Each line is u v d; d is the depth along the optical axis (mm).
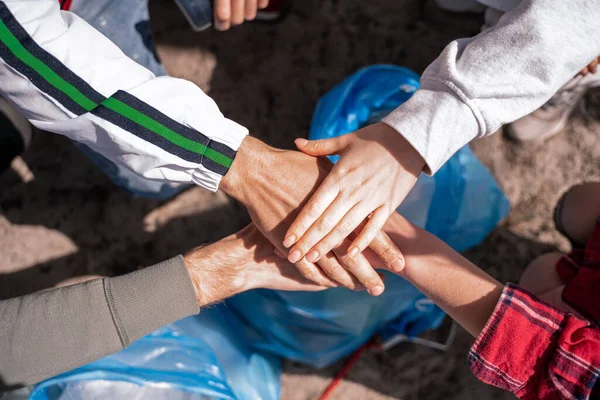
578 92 1582
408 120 1106
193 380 1235
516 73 1084
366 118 1584
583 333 1012
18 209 1761
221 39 1855
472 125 1100
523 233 1752
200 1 1466
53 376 1114
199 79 1837
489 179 1636
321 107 1646
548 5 1067
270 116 1819
